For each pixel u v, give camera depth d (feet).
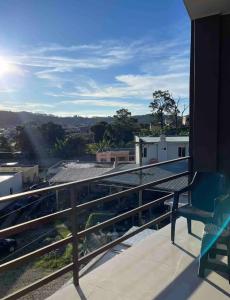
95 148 136.67
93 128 151.74
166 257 9.63
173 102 128.77
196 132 13.51
